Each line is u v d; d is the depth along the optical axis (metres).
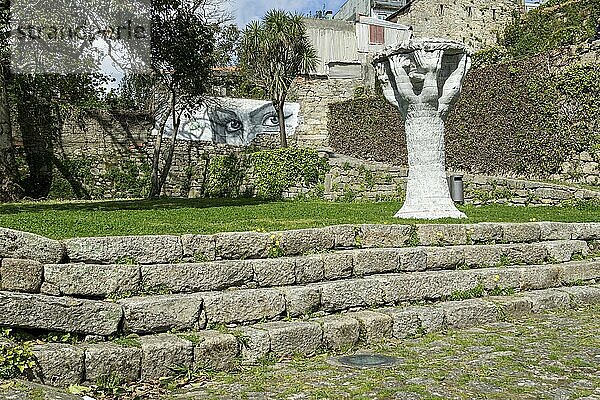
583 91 17.38
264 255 7.18
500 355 6.01
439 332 7.09
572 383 5.12
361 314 6.80
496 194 16.53
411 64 10.82
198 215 11.16
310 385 5.14
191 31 20.89
